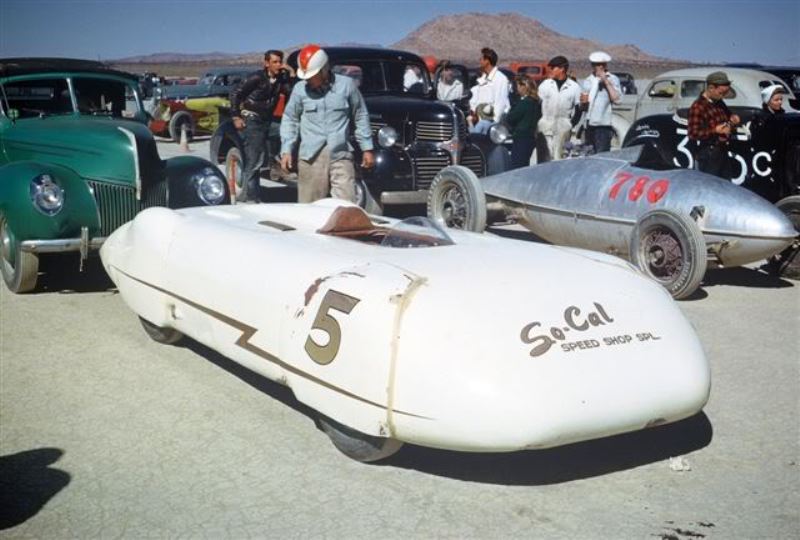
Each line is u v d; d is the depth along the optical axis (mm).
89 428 4453
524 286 3814
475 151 10570
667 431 4395
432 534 3383
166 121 22703
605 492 3721
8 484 3830
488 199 8859
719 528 3420
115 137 7246
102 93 8758
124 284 5504
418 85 11508
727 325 6430
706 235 7090
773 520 3484
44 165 7008
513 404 3346
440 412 3395
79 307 6785
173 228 5211
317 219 5609
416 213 11188
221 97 23219
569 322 3666
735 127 8359
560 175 8125
